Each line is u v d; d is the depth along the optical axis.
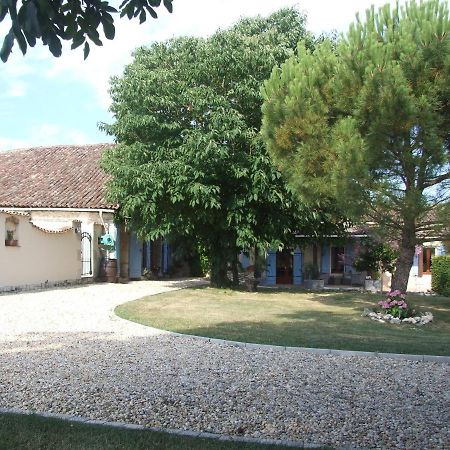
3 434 4.65
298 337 10.09
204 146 16.23
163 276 27.64
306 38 18.48
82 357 8.04
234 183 17.72
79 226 21.20
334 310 14.83
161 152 17.36
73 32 3.67
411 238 12.09
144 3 3.82
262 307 15.13
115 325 11.20
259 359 8.16
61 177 25.17
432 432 4.97
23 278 17.75
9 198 23.11
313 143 10.98
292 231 19.75
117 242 23.52
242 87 17.02
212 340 9.62
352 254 24.92
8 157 29.00
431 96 10.12
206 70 17.38
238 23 19.48
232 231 19.12
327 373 7.30
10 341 9.30
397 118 9.73
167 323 11.54
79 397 5.97
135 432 4.77
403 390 6.48
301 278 25.98
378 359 8.31
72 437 4.61
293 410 5.59
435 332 11.57
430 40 10.10
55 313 12.78
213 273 20.75
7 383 6.52
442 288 20.75
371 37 10.38
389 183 10.45
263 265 22.59
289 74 11.74
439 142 10.00
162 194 17.22
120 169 17.66
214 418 5.32
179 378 6.88
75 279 20.89
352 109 10.59
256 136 16.81
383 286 23.53
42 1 3.14
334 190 10.72
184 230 18.39
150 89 17.34
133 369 7.32
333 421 5.26
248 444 4.50
